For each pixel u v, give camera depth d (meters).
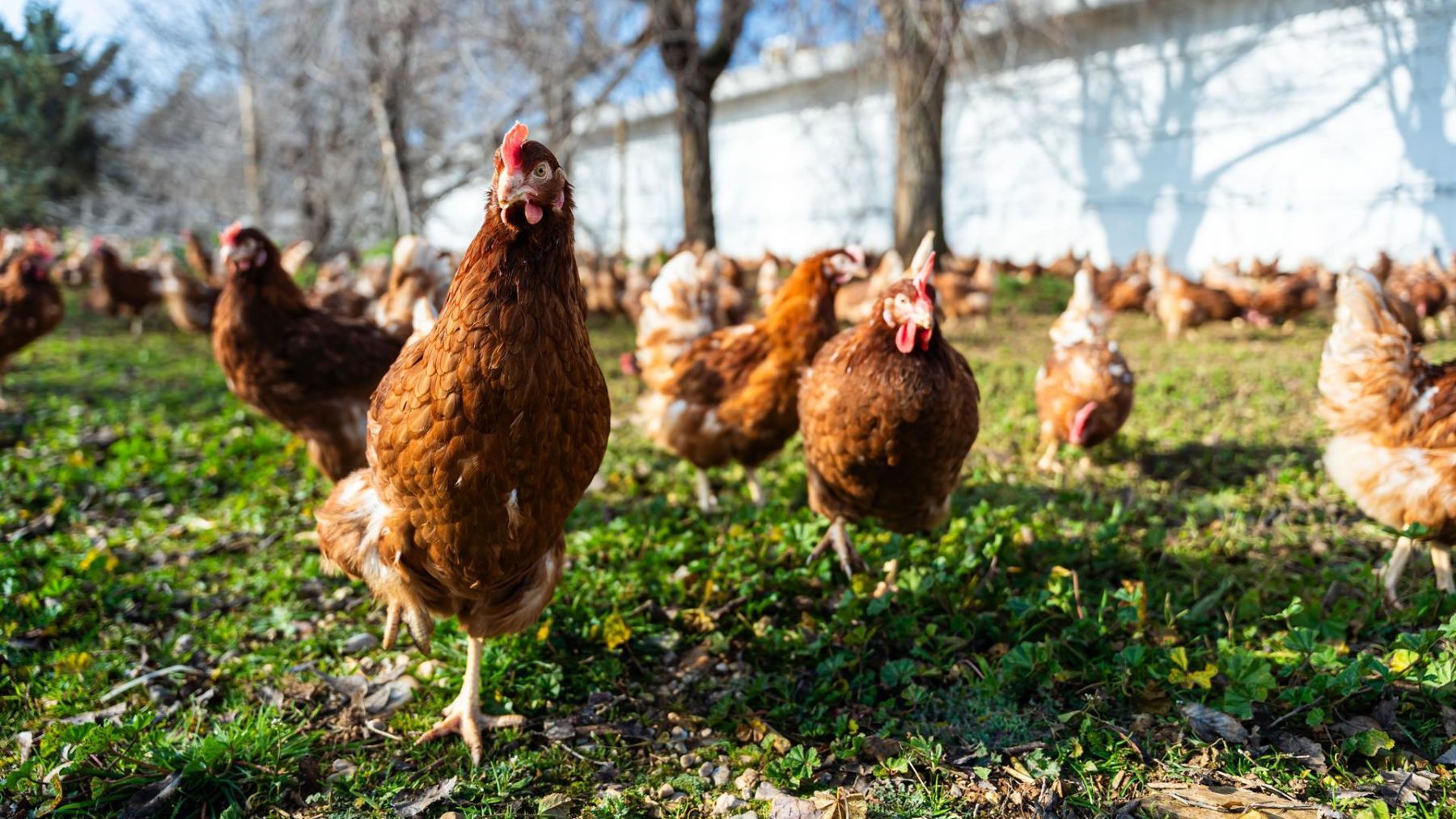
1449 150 4.27
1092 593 1.22
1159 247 5.30
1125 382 1.65
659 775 0.99
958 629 1.13
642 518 1.46
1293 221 4.78
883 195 6.18
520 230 0.87
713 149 7.42
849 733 1.01
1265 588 1.22
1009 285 4.56
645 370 1.63
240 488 1.63
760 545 1.32
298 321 1.41
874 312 1.14
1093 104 5.48
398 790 0.97
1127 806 0.93
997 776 0.97
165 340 3.19
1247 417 2.00
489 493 0.90
